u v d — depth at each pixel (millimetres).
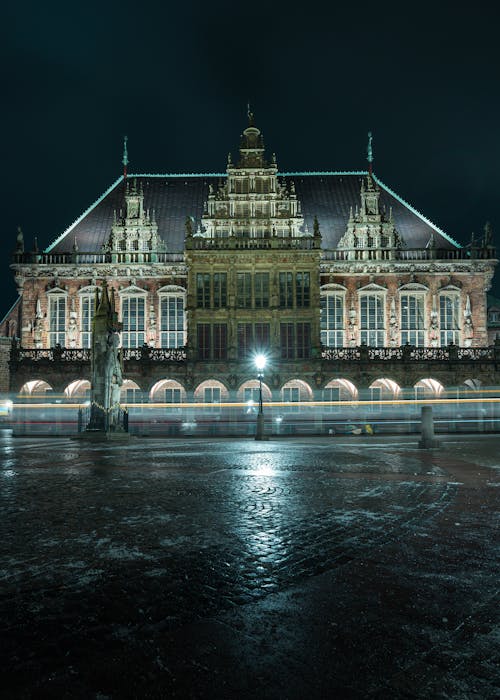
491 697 3473
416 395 53719
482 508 9617
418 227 62875
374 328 57531
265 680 3670
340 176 66625
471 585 5570
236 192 56312
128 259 57969
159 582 5617
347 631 4449
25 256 57969
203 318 52031
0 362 60031
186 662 3928
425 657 4008
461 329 57688
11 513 9117
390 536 7590
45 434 44344
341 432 45562
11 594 5270
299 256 52469
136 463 17812
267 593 5316
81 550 6805
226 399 52344
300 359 51000
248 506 9773
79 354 51344
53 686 3611
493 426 50469
